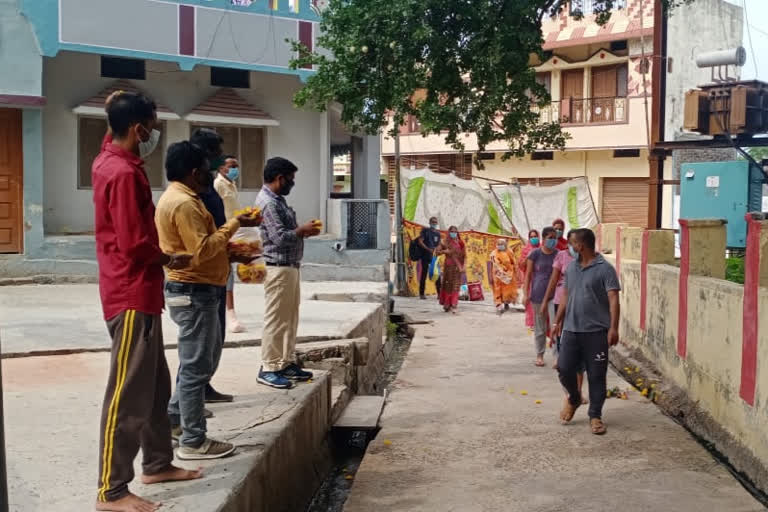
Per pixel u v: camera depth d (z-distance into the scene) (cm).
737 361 649
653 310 972
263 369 667
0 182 1361
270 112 1723
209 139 570
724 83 1382
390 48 1043
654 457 632
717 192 1511
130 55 1458
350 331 906
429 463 618
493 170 3334
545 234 1051
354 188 2045
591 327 705
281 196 670
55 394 611
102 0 1422
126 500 383
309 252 1647
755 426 604
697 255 819
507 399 845
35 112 1367
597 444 670
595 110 3034
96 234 386
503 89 1025
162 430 424
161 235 453
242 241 478
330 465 676
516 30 1002
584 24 3000
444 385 922
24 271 1370
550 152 3158
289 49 1623
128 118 378
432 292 2158
